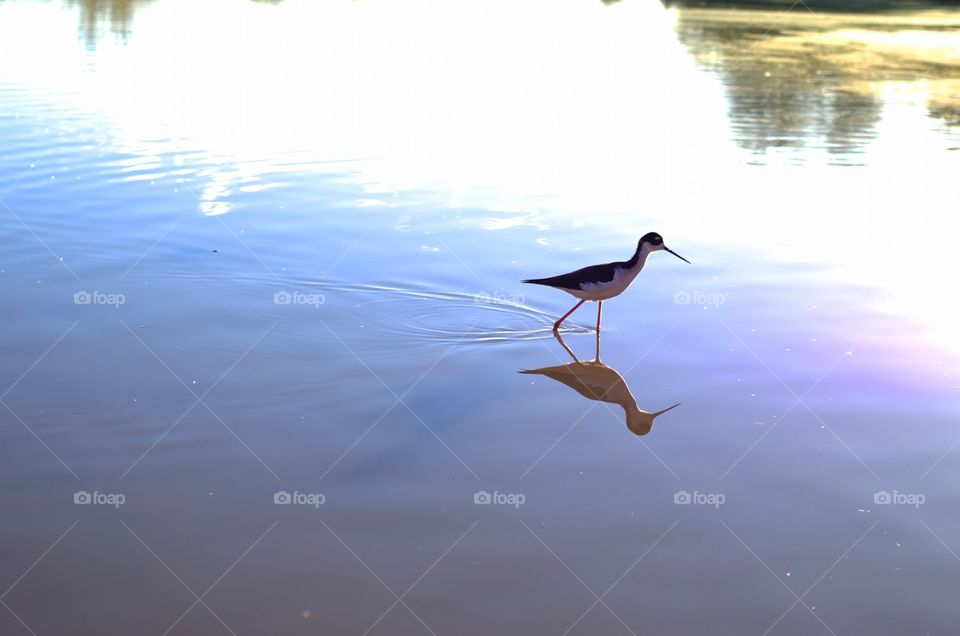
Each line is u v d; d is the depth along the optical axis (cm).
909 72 2497
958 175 1459
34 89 1905
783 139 1705
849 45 2989
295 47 2558
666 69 2455
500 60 2486
